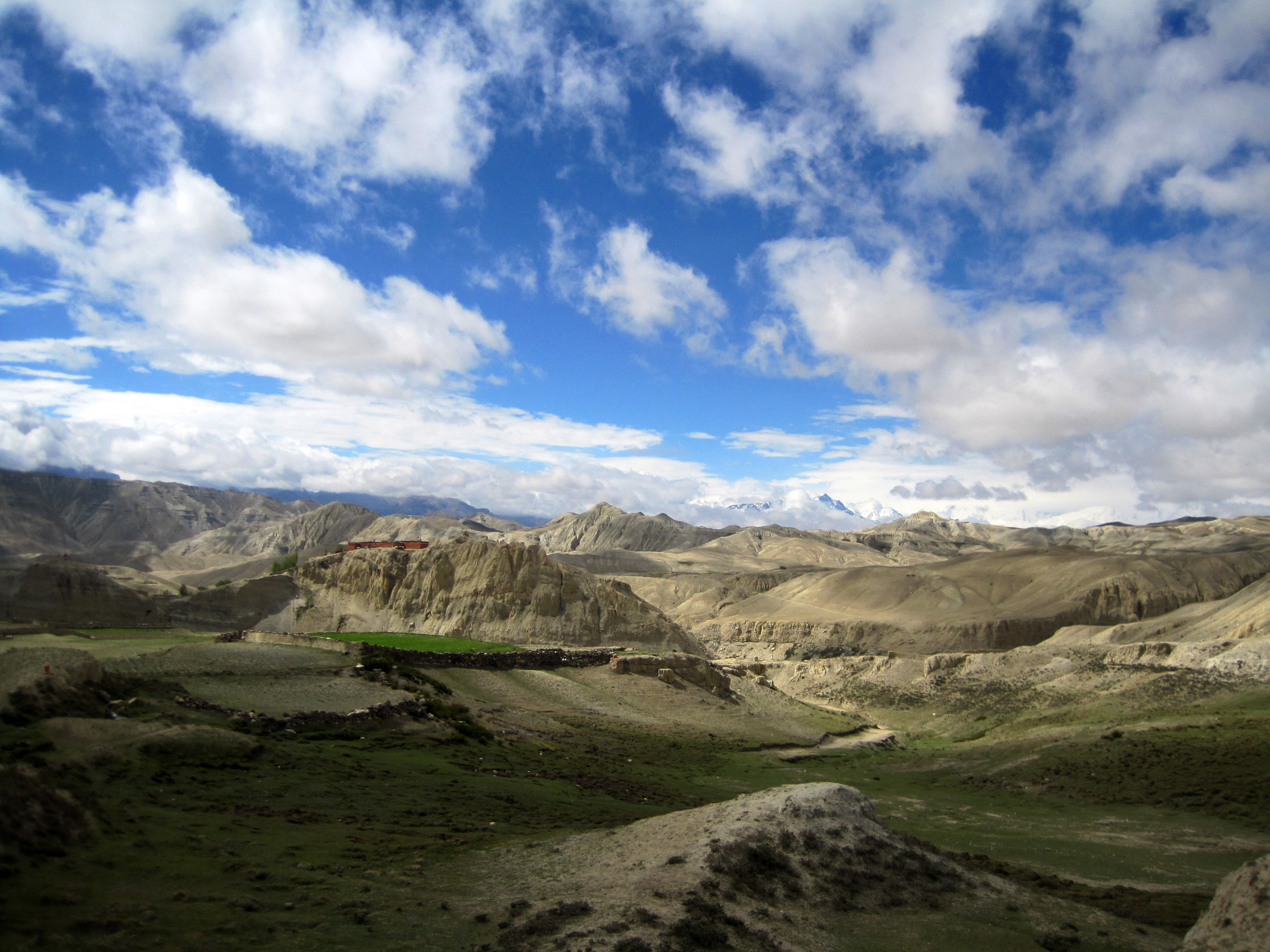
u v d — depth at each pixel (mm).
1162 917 31688
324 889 25312
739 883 27078
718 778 64500
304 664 63781
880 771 79062
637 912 24391
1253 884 25531
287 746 44219
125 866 24656
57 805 26375
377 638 100438
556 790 47500
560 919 24125
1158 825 54188
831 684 141375
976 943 26297
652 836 31453
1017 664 128625
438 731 55031
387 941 22266
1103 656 120750
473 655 83188
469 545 129125
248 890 24375
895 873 30172
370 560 126062
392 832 32969
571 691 83562
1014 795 67250
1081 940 27438
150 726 38812
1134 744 73500
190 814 30969
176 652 60969
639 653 109875
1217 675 96812
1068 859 45031
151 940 20344
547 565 128250
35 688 39031
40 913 20641
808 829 30688
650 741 73812
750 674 131875
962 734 104688
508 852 31047
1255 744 67188
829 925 26234
